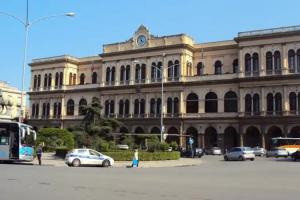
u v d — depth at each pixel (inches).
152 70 3275.1
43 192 645.9
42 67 4005.9
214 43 3216.0
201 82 3043.8
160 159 1881.2
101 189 705.6
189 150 2502.5
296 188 775.1
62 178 908.6
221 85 2979.8
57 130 2397.9
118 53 3452.3
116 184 799.7
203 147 2987.2
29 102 4047.7
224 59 3161.9
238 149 2198.6
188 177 1026.7
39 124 3929.6
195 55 3289.9
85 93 3688.5
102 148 1946.4
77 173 1098.1
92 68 3887.8
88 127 2150.6
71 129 2544.3
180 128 3075.8
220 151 2878.9
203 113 3014.3
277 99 2743.6
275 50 2783.0
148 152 1860.2
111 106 3459.6
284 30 2755.9
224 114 2935.5
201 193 674.8
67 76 3870.6
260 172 1243.8
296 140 2568.9
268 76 2760.8
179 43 3157.0
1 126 1611.7
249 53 2874.0
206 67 3233.3
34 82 4045.3
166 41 3223.4
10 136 1601.9
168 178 984.9
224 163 1875.0
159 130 3181.6
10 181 806.5
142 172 1221.1
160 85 3193.9
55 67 3912.4
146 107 3255.4
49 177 925.2
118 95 3422.7
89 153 1581.0
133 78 3353.8
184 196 632.4
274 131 2795.3
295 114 2650.1
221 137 2935.5
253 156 2190.0
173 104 3139.8
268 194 673.0
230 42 3142.2
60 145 2330.2
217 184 839.7
